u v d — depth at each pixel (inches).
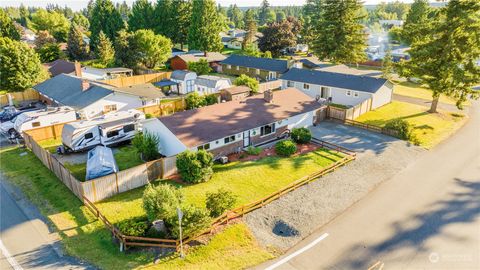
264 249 735.7
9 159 1192.2
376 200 937.5
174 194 771.4
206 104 1811.0
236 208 845.2
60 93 1772.9
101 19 4045.3
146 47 2859.3
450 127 1526.8
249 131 1273.4
